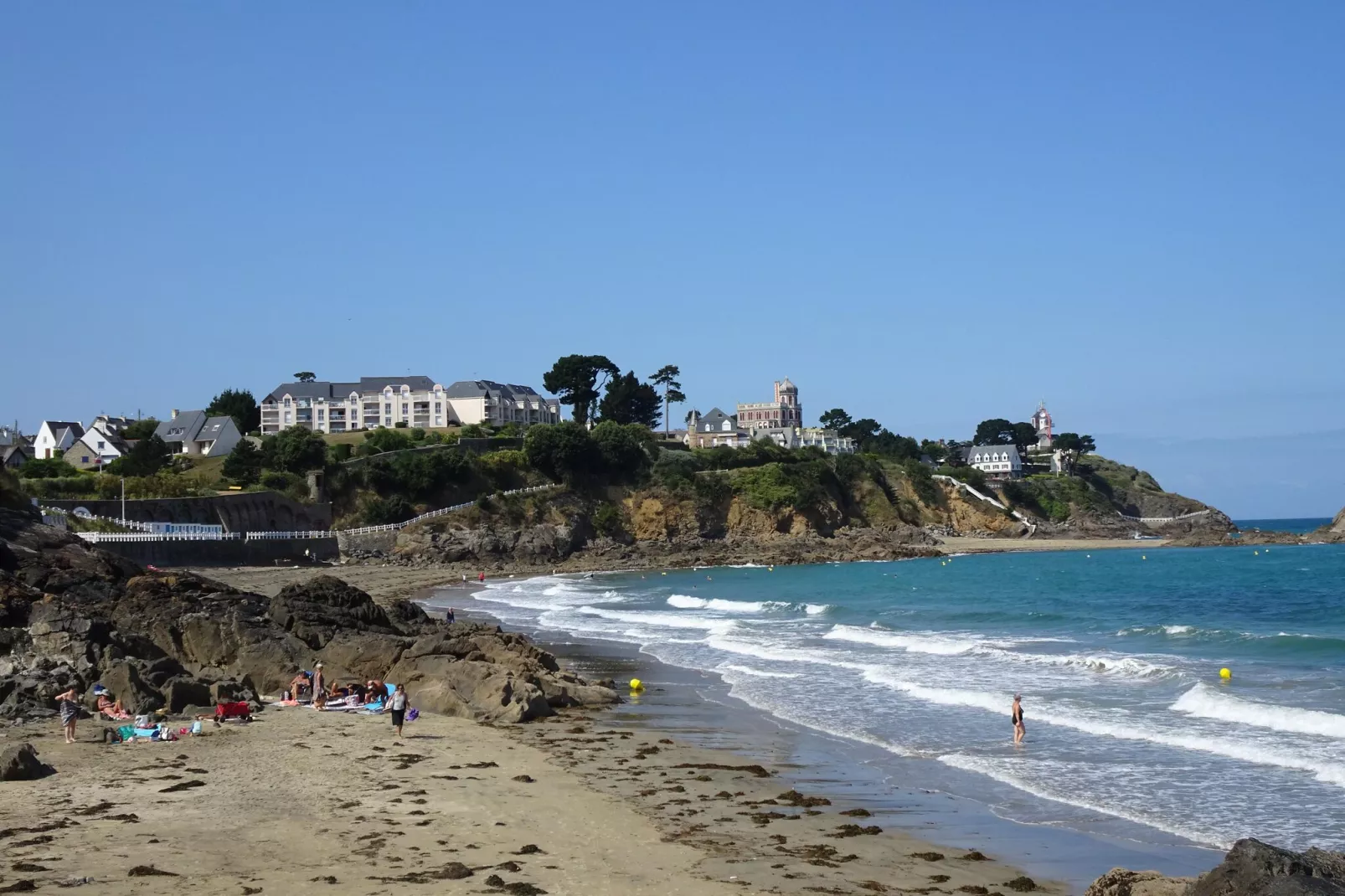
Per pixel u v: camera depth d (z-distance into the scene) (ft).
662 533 533.96
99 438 525.34
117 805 71.82
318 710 113.80
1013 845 67.10
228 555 350.64
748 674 143.02
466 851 62.64
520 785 80.59
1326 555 491.31
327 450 478.59
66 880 55.11
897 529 604.08
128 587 153.07
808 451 631.56
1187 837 68.13
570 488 524.11
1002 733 101.45
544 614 246.47
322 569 371.35
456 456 491.72
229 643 131.64
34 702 106.73
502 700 112.78
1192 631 180.14
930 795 79.82
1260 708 103.19
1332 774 81.15
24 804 71.92
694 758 92.68
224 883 55.26
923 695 122.93
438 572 394.73
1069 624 209.46
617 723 110.42
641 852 63.77
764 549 523.29
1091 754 91.04
